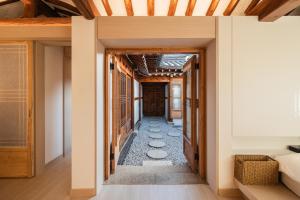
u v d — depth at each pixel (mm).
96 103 2408
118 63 4203
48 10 3262
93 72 2391
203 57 2846
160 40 2510
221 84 2404
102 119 2705
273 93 2396
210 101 2652
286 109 2400
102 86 2688
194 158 3162
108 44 2662
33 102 2961
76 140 2393
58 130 3889
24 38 2795
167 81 9742
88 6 2100
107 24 2414
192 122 3219
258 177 2225
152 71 8125
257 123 2402
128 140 5898
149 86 12516
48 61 3514
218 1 2404
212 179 2590
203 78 2852
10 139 2963
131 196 2414
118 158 4074
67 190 2570
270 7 2160
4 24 2719
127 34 2424
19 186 2680
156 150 4906
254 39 2396
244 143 2527
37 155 3027
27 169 2949
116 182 2795
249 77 2400
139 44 2678
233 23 2400
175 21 2426
